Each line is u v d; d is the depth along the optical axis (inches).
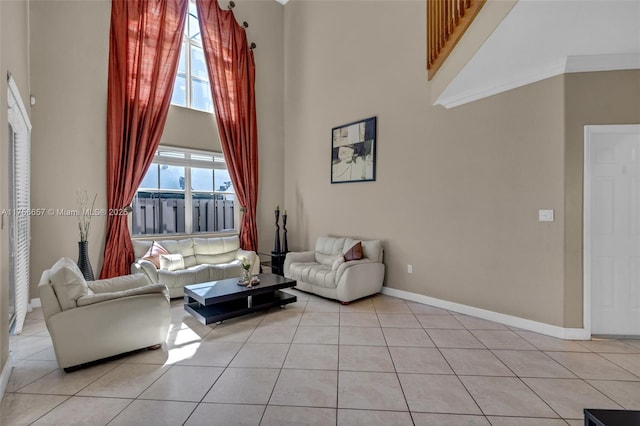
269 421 71.2
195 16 221.8
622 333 119.4
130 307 100.9
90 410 74.8
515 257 129.8
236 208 237.6
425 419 72.0
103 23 173.6
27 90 138.8
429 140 158.9
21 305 123.6
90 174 170.4
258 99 244.7
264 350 107.0
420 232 163.0
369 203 188.5
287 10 255.1
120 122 177.3
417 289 164.4
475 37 102.4
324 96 220.1
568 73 115.0
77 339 91.9
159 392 82.2
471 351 106.8
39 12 154.6
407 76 168.1
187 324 130.8
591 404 77.5
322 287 167.5
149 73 188.7
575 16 81.6
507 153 131.6
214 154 223.0
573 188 116.2
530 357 102.5
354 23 197.6
